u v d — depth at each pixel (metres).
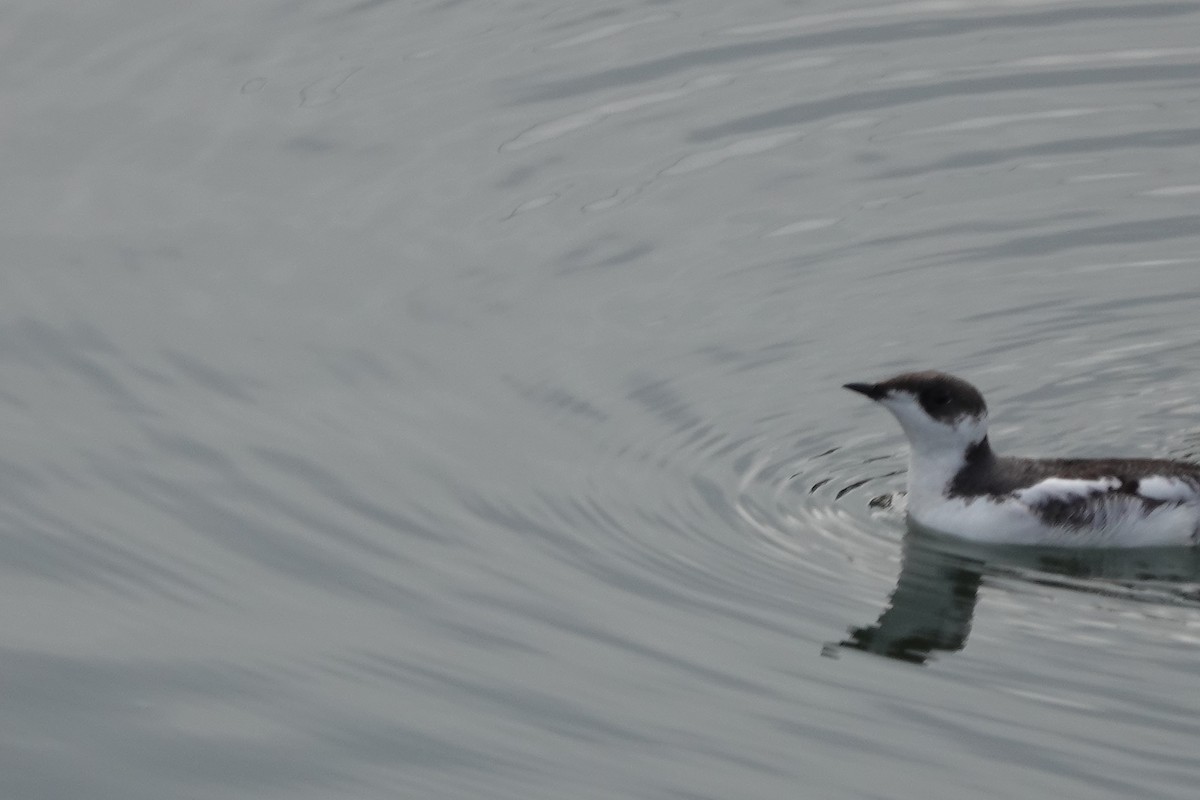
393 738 13.09
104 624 14.34
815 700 13.73
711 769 12.86
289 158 21.44
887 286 19.70
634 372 18.28
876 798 12.58
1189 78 22.89
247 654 14.02
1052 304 19.39
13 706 13.24
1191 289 19.56
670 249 20.19
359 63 23.11
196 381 17.91
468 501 16.30
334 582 15.05
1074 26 24.06
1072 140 21.91
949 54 23.53
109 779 12.55
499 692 13.68
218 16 24.09
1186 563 16.03
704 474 16.91
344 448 16.98
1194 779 12.81
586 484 16.62
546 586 15.15
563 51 23.45
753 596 15.16
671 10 24.39
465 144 21.73
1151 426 17.56
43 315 18.81
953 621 14.95
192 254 19.91
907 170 21.48
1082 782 12.78
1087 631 14.84
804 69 23.22
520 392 17.94
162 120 22.03
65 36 23.52
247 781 12.58
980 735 13.34
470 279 19.64
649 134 22.03
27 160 21.30
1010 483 16.23
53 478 16.33
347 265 19.81
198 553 15.38
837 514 16.50
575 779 12.72
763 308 19.34
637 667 14.07
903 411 16.25
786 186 21.19
